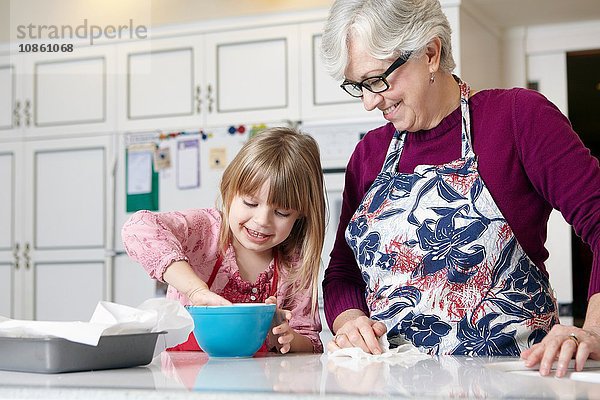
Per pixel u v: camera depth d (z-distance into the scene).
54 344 1.02
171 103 4.07
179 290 1.42
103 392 0.85
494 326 1.36
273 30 3.92
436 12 1.40
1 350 1.08
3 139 4.34
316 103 3.84
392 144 1.52
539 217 1.42
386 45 1.34
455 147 1.45
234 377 0.97
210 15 3.99
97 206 4.16
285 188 1.52
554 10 3.83
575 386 0.88
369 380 0.93
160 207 4.04
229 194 1.57
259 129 3.91
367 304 1.52
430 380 0.93
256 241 1.56
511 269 1.38
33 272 4.26
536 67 4.11
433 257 1.40
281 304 1.66
